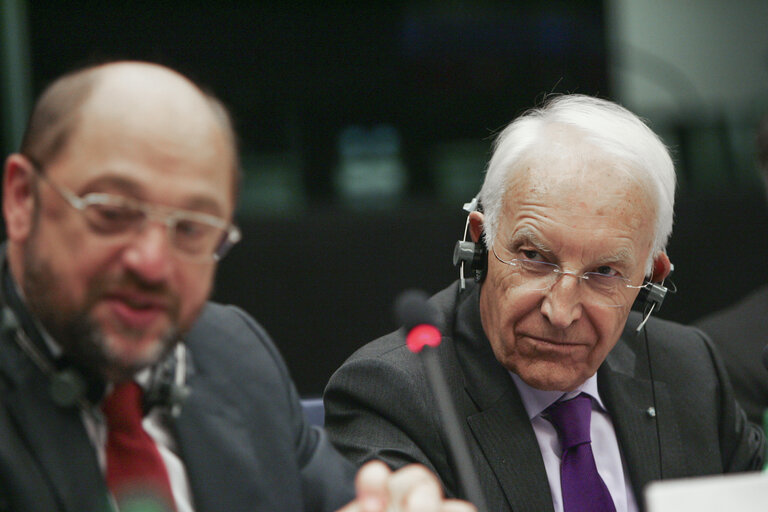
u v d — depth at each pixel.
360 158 7.99
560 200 2.96
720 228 7.25
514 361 3.11
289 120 7.92
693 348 3.65
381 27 8.12
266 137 7.87
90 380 2.20
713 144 8.64
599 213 2.96
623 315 3.08
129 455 2.24
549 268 3.01
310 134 7.95
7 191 2.11
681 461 3.35
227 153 2.17
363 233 6.89
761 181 7.53
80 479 2.15
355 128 8.05
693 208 7.24
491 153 3.30
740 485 2.00
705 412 3.48
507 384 3.23
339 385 3.29
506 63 8.32
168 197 2.05
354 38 8.07
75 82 2.10
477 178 8.04
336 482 2.67
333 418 3.29
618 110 3.15
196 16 7.79
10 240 2.17
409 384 3.20
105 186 2.01
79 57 7.61
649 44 9.68
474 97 8.24
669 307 7.12
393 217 6.96
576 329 3.01
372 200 7.72
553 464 3.19
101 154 2.02
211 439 2.46
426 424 3.16
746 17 9.88
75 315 2.04
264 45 7.91
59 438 2.16
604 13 8.52
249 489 2.45
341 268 6.84
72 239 2.02
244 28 7.87
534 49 8.37
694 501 1.99
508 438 3.15
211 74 7.82
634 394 3.41
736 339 4.72
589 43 8.48
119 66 2.15
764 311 4.77
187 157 2.07
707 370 3.60
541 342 3.03
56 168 2.03
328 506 2.62
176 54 7.77
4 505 2.11
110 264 2.03
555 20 8.41
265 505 2.45
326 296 6.81
